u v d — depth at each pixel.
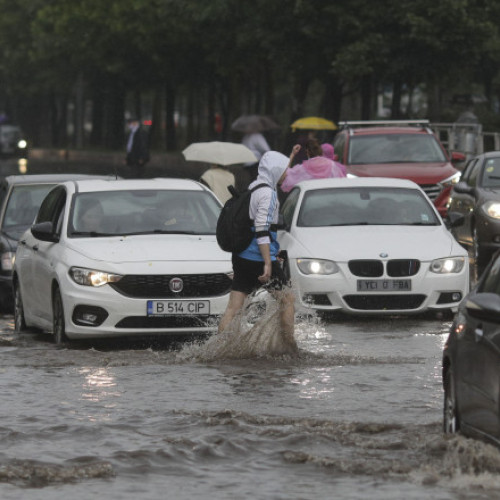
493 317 15.92
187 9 118.00
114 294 29.11
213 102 171.00
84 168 133.38
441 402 21.38
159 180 33.69
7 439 18.34
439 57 99.62
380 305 34.44
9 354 28.14
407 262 34.47
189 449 17.58
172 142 174.38
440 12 96.38
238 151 46.00
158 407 21.00
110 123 194.12
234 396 22.12
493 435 15.75
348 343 29.77
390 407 20.95
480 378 16.12
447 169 55.72
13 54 195.75
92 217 31.69
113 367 25.83
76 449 17.64
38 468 16.30
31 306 32.91
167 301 29.17
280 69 111.50
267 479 15.95
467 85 134.00
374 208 37.47
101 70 175.12
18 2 189.38
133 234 31.30
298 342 29.91
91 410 20.73
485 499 14.75
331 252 34.66
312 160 44.62
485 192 46.75
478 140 84.12
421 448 17.47
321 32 100.44
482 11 98.12
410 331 32.12
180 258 29.61
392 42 99.25
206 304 29.33
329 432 18.62
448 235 36.00
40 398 21.92
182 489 15.45
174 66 156.00
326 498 14.91
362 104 104.56
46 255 31.44
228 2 114.62
